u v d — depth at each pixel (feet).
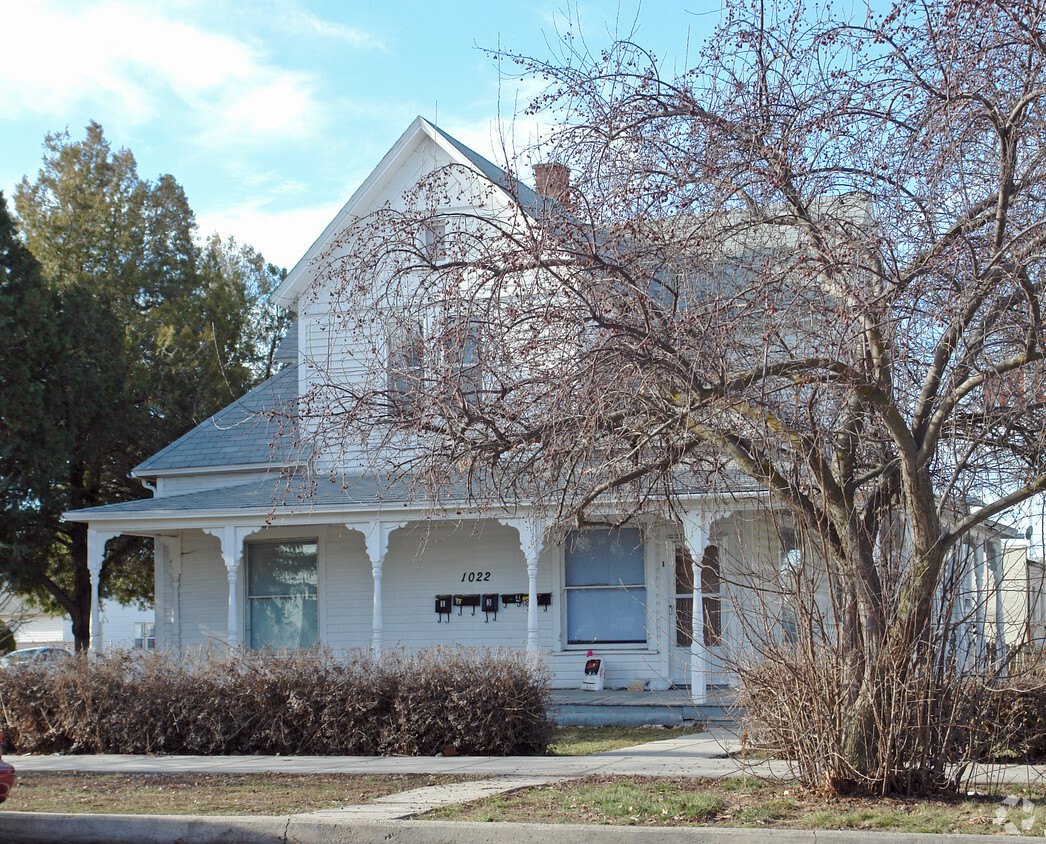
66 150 128.26
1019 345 25.27
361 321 29.84
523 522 54.19
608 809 25.82
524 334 26.14
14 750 43.70
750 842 22.20
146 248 129.39
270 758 39.93
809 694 26.76
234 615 58.85
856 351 24.90
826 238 24.88
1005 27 25.00
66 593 106.63
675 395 24.62
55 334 91.81
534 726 40.34
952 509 28.22
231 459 67.00
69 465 94.68
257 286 156.15
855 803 25.39
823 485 25.73
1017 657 29.40
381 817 25.80
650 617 58.08
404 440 28.50
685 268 25.59
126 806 29.19
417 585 62.59
